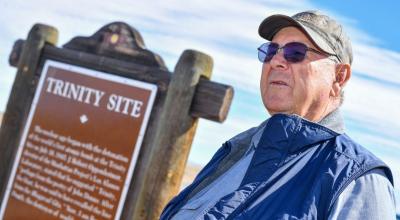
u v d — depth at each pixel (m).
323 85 1.69
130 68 3.53
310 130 1.53
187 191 1.89
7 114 4.20
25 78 4.14
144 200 3.23
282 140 1.54
